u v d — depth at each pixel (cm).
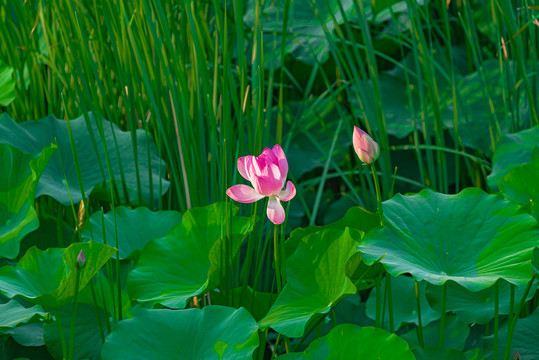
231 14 555
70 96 552
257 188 440
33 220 482
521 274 435
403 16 638
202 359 440
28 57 551
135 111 541
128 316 473
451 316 492
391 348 435
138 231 496
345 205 592
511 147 504
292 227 575
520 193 469
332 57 631
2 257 477
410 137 611
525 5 529
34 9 554
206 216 482
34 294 452
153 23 494
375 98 535
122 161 527
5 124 521
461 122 576
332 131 639
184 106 500
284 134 644
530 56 556
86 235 483
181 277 470
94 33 544
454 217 460
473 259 449
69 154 529
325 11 658
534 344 465
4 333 471
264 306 485
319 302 450
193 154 505
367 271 454
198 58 495
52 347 470
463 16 591
